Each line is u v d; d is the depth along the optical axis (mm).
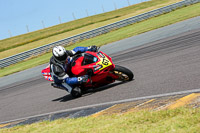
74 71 8914
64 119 6547
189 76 7406
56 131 5469
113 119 5250
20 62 31609
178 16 32250
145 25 32656
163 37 18781
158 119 4551
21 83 16828
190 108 4727
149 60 11992
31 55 32531
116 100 7242
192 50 11133
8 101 12266
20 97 12375
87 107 7426
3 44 66812
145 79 8672
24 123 7477
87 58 8852
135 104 6188
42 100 10422
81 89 9250
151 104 5746
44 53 33312
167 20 31172
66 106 8375
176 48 12836
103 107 6848
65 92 10883
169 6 42688
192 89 6137
